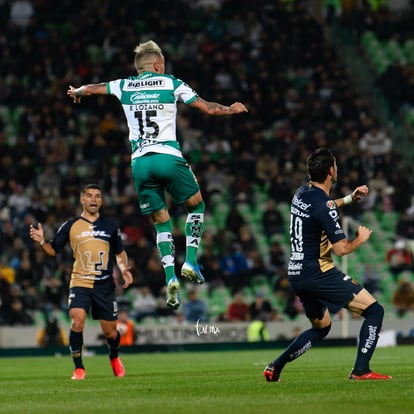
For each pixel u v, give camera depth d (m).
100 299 42.47
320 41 116.69
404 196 98.56
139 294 81.44
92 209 42.47
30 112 99.62
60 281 81.69
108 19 110.88
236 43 113.69
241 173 98.06
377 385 30.19
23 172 92.50
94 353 74.81
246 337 80.81
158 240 33.94
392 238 95.50
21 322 79.00
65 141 98.19
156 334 78.75
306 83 111.38
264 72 107.75
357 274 91.19
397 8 124.12
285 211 96.06
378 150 102.88
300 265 32.06
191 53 110.62
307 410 23.88
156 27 111.44
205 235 88.81
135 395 29.80
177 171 32.75
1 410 26.19
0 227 86.19
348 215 95.62
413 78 113.38
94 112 101.25
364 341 32.12
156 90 32.59
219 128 102.19
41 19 114.69
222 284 86.50
